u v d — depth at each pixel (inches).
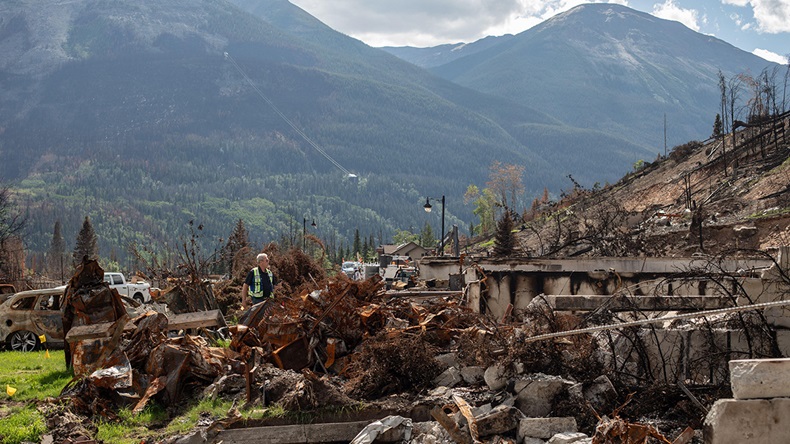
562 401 366.3
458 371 419.2
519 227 2903.5
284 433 371.6
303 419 379.9
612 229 1314.0
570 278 639.8
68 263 4404.5
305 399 387.2
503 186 5861.2
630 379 392.8
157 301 766.5
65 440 362.0
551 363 388.2
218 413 398.0
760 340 395.5
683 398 365.1
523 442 345.7
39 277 2326.5
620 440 297.4
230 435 369.7
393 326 486.3
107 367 437.7
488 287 649.0
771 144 2356.1
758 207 1722.4
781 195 1721.2
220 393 428.5
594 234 1290.6
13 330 716.7
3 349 723.4
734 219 1659.7
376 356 420.8
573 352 390.3
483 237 4013.3
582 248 1384.1
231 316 816.9
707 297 425.7
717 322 414.0
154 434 381.1
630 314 445.7
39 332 715.4
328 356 468.4
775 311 408.2
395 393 412.5
